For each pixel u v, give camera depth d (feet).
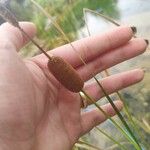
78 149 0.65
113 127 0.70
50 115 0.48
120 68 0.77
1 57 0.43
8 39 0.44
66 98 0.50
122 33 0.51
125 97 0.73
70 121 0.50
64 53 0.51
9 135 0.43
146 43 0.53
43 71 0.48
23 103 0.43
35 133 0.46
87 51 0.51
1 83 0.42
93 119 0.52
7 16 0.39
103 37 0.51
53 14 0.88
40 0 0.89
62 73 0.42
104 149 0.67
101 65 0.52
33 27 0.48
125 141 0.67
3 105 0.42
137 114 0.70
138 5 0.89
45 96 0.47
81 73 0.52
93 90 0.53
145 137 0.64
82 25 0.89
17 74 0.43
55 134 0.48
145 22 0.83
